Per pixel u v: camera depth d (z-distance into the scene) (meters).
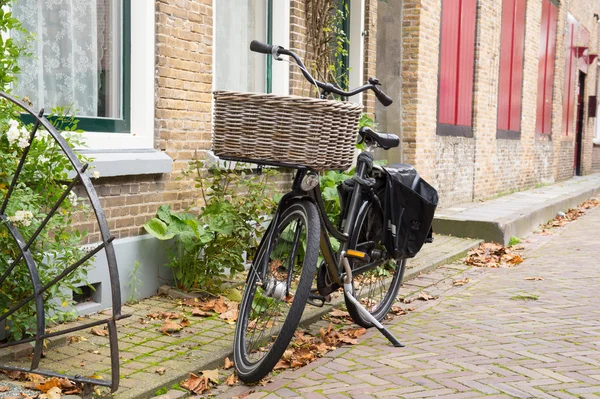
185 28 5.24
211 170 5.52
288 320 3.29
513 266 7.00
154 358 3.66
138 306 4.68
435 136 9.90
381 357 3.92
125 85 4.96
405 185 4.22
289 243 3.65
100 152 4.50
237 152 3.44
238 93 3.37
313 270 3.38
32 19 4.40
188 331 4.18
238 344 3.60
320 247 3.88
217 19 6.11
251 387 3.43
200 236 4.84
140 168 4.75
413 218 4.27
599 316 4.88
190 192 5.36
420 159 9.39
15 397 2.97
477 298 5.50
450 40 10.35
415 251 4.33
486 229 8.28
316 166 3.41
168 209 5.04
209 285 5.02
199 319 4.46
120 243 4.66
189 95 5.33
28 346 3.58
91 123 4.72
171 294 4.94
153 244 4.95
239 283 5.28
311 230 3.45
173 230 4.90
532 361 3.84
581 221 10.93
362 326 4.47
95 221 4.50
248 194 5.47
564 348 4.09
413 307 5.18
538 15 15.03
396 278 4.78
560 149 18.16
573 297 5.52
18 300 3.52
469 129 11.34
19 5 4.31
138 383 3.27
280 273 3.64
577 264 7.07
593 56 21.14
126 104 4.97
